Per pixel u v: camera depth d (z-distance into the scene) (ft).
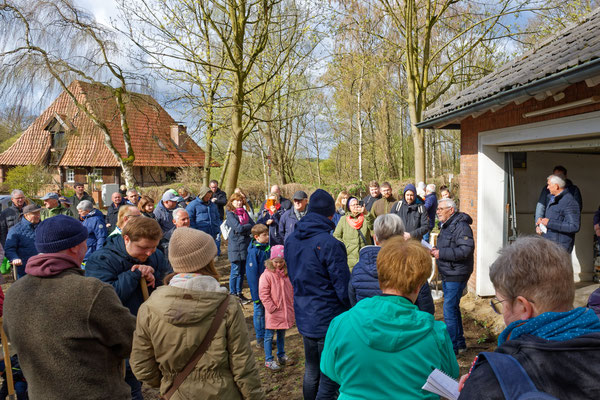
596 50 11.09
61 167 87.20
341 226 17.40
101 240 20.70
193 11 37.93
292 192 74.64
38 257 6.94
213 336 6.79
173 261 7.10
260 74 44.19
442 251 14.46
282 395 13.39
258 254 17.11
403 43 46.29
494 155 20.65
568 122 14.65
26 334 6.56
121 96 43.01
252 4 35.86
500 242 20.79
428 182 70.23
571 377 3.52
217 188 33.86
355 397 6.00
